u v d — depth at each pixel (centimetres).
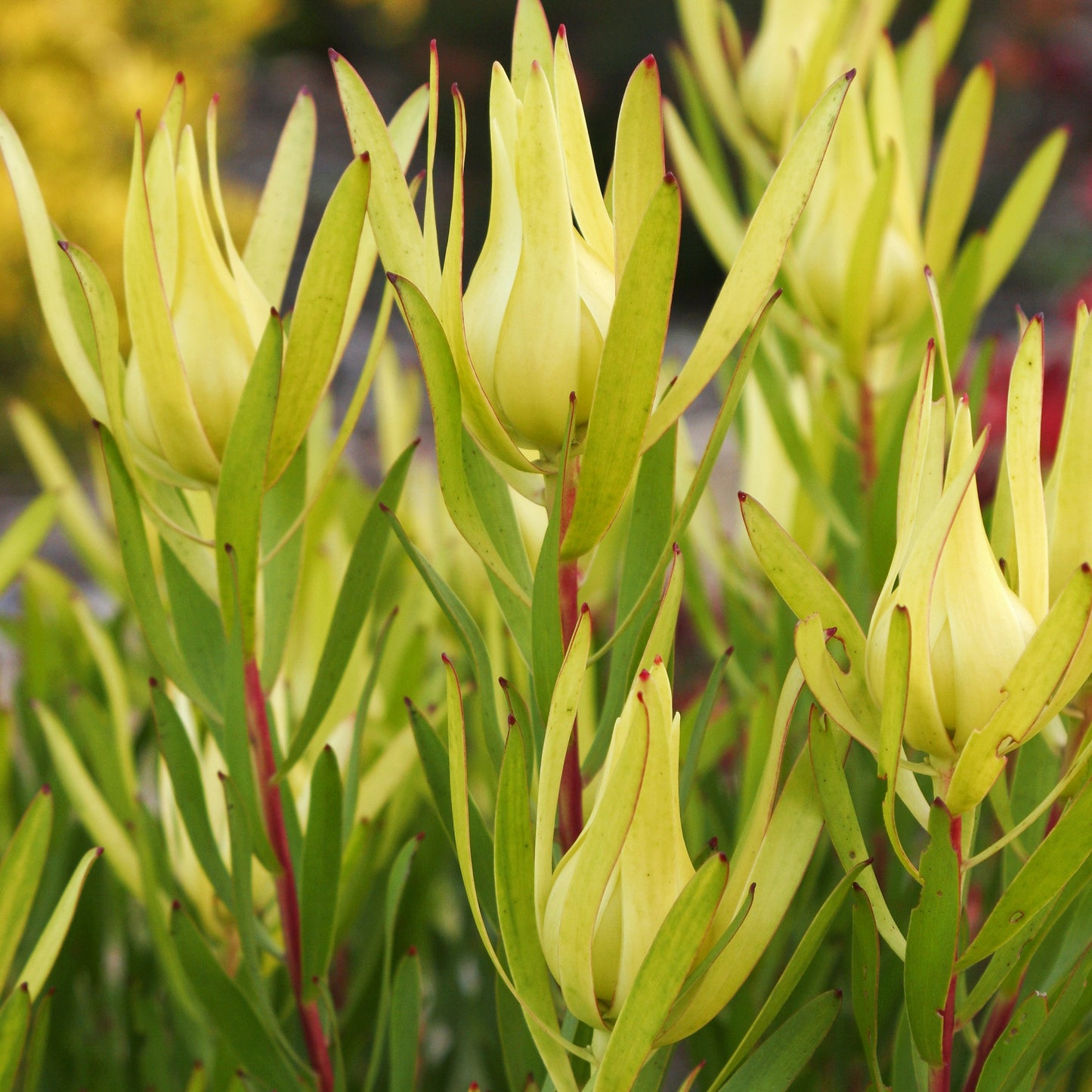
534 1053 65
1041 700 57
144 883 68
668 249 57
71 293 64
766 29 79
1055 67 636
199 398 61
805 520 83
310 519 72
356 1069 77
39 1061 66
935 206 75
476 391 58
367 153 59
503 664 71
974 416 72
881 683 58
